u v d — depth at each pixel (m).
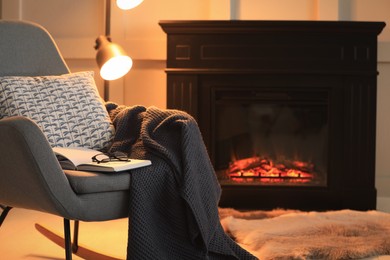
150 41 4.49
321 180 4.21
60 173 2.30
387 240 3.11
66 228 2.37
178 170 2.54
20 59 3.00
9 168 2.39
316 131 4.22
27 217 3.80
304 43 4.10
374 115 4.13
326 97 4.16
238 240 3.25
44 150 2.28
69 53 4.55
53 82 2.93
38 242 3.23
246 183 4.22
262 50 4.11
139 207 2.44
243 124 4.23
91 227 3.58
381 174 4.50
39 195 2.33
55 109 2.85
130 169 2.47
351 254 2.93
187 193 2.51
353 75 4.12
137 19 4.51
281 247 3.00
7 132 2.31
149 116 2.80
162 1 4.49
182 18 4.48
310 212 3.79
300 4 4.41
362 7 4.41
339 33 4.09
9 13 4.60
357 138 4.14
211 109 4.17
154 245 2.47
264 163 4.24
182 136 2.62
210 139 4.18
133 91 4.55
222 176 4.23
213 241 2.70
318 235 3.25
